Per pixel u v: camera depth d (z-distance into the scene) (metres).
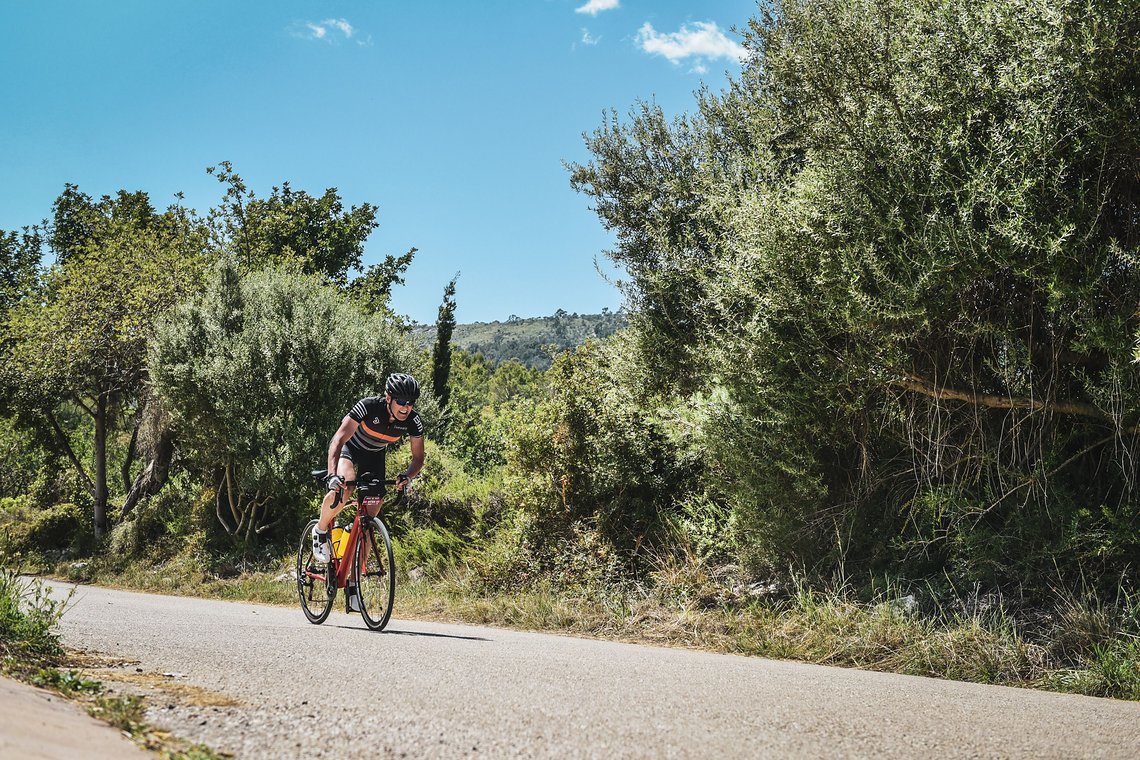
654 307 9.61
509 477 10.75
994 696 4.07
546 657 4.75
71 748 1.90
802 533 7.68
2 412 20.88
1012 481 6.64
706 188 9.07
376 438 6.99
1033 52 5.81
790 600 7.40
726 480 8.39
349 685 3.37
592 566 9.25
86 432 27.92
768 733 2.76
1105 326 5.71
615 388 10.52
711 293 8.09
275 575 13.30
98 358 19.58
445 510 12.55
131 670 3.63
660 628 7.61
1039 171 5.84
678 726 2.80
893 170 6.43
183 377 14.59
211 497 15.89
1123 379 5.80
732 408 7.95
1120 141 5.75
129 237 21.44
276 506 15.11
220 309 15.59
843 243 6.62
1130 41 5.58
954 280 6.04
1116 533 5.98
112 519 20.30
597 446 10.04
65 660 3.75
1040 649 5.57
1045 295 6.19
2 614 3.90
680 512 9.67
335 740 2.45
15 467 28.48
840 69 6.80
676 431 9.19
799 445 7.54
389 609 6.45
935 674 5.61
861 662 6.03
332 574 7.06
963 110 6.28
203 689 3.20
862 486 7.51
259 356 14.78
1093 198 5.96
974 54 6.26
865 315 6.37
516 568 9.84
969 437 6.69
